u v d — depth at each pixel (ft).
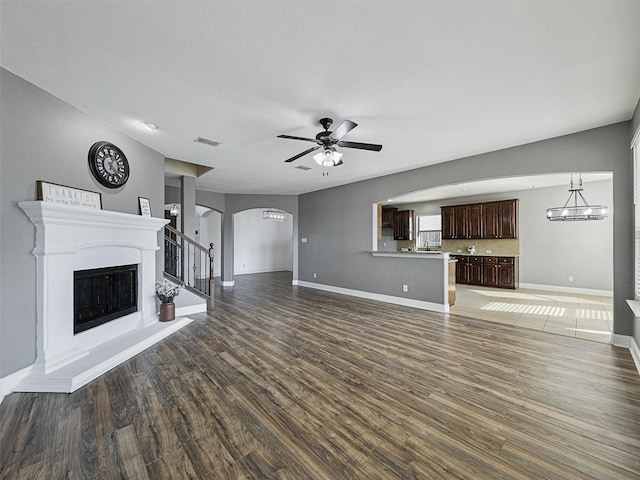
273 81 7.80
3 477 4.84
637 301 9.73
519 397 7.40
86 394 7.47
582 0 5.17
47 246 7.99
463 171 14.70
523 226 24.84
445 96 8.63
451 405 7.06
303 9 5.34
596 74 7.51
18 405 6.91
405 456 5.39
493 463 5.22
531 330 12.96
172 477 4.88
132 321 11.66
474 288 24.76
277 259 38.34
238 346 10.96
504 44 6.37
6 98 7.35
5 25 5.68
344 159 15.01
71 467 5.07
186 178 18.45
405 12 5.43
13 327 7.47
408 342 11.42
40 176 8.17
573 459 5.30
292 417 6.57
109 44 6.31
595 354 10.19
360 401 7.23
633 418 6.49
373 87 8.12
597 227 21.53
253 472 5.00
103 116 9.85
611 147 10.71
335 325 13.70
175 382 8.15
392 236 33.01
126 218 10.58
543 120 10.28
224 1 5.13
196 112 9.59
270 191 24.95
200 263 31.17
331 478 4.89
